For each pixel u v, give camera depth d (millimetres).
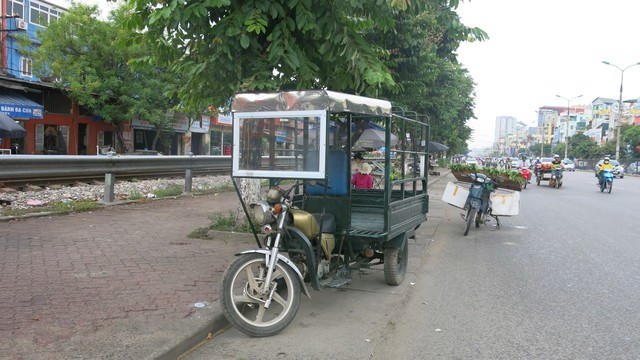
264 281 4461
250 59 6031
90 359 3490
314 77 6391
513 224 11867
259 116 4723
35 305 4551
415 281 6492
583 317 5105
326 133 4480
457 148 46875
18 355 3504
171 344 3801
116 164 14312
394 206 5660
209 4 5316
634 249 8750
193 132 34531
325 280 5074
